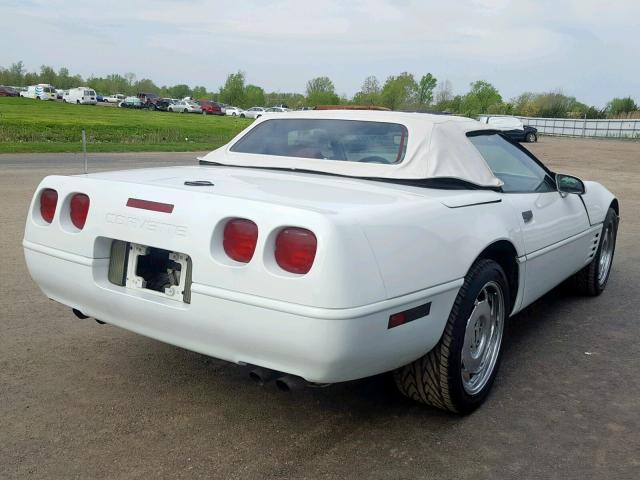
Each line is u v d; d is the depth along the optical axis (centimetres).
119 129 3775
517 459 304
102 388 366
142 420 331
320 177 367
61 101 8056
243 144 434
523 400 368
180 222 285
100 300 320
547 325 503
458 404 335
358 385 383
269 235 262
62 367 392
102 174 350
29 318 475
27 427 319
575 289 575
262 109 8000
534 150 3422
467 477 288
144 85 15000
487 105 8900
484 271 334
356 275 258
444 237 307
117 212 306
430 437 323
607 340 470
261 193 296
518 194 400
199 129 4259
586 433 331
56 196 336
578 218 482
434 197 323
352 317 255
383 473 289
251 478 282
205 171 379
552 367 418
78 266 322
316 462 297
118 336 447
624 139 6100
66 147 2319
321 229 254
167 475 283
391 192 326
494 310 362
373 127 397
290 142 415
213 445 309
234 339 275
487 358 360
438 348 321
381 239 272
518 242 372
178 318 289
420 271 288
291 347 260
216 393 365
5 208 947
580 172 2038
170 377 384
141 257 311
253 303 264
